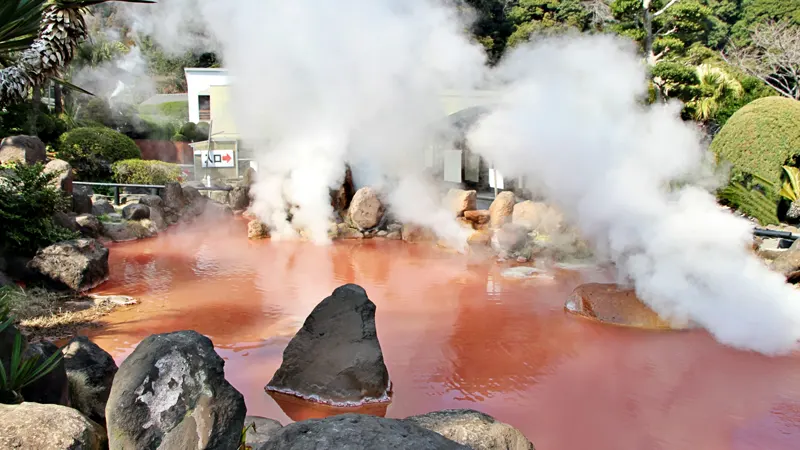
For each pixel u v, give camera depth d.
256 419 3.88
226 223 13.23
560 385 5.08
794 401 4.84
